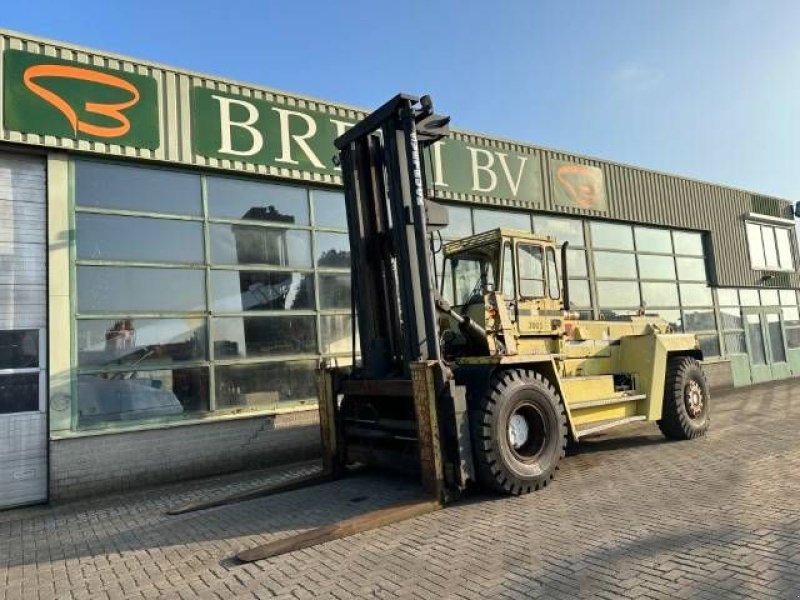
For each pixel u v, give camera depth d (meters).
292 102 10.72
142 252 9.14
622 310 16.17
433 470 6.62
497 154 13.62
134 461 8.69
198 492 8.37
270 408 10.03
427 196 7.65
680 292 17.95
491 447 6.72
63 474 8.17
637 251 16.94
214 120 9.85
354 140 8.20
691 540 4.93
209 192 9.88
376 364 7.94
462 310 7.88
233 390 9.72
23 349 8.20
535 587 4.20
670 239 18.03
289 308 10.48
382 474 8.26
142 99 9.21
